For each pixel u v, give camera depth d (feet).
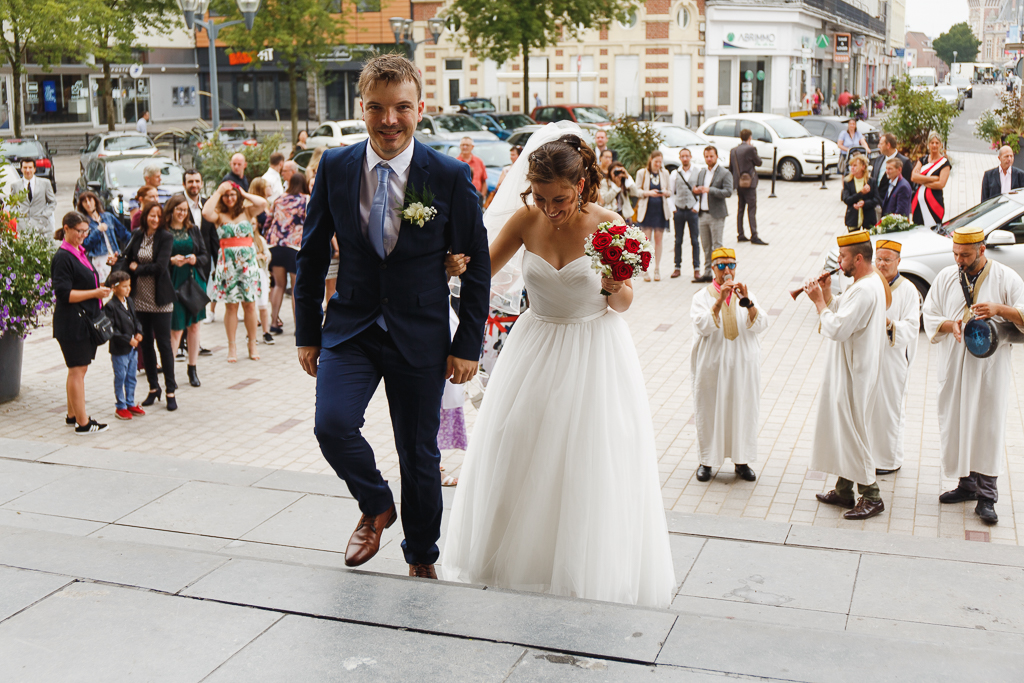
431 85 150.10
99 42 105.70
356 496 12.16
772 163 78.84
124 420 27.14
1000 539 18.79
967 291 19.90
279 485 20.71
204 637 10.83
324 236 12.24
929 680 9.83
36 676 10.06
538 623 11.12
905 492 21.18
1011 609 15.28
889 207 41.52
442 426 20.29
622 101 145.59
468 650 10.50
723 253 21.34
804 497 21.08
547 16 97.81
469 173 12.26
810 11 149.38
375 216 11.84
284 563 12.83
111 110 120.57
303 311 12.44
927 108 71.05
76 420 25.86
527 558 13.42
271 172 43.78
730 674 9.99
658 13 141.28
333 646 10.59
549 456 13.26
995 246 34.14
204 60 177.99
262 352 35.06
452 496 20.30
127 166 63.05
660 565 13.94
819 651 10.43
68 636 10.88
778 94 146.00
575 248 13.12
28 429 26.32
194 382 30.68
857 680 9.81
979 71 394.11
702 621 11.20
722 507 20.62
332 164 12.00
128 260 27.73
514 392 13.62
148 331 28.22
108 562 12.86
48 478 21.13
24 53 103.19
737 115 86.48
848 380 19.70
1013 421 25.67
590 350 13.42
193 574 12.44
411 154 11.95
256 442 25.23
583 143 12.98
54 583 12.22
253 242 34.22
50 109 156.87
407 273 11.99
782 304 40.06
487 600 11.70
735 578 16.51
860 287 19.35
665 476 22.52
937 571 16.65
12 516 18.93
